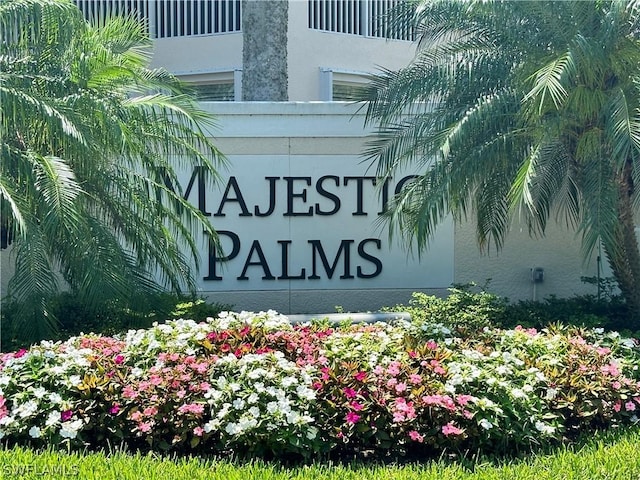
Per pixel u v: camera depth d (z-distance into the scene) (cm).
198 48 1900
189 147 1045
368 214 1294
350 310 1294
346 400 650
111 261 942
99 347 769
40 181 881
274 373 671
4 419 642
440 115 1050
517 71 997
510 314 1094
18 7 931
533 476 596
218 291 1277
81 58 935
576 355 766
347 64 1950
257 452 629
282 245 1288
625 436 692
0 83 915
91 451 646
